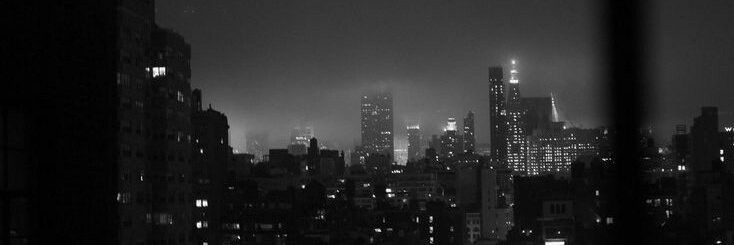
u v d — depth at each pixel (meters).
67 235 20.27
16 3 19.45
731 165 145.75
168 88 89.50
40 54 19.81
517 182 147.62
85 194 20.72
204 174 151.25
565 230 124.69
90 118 20.86
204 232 145.12
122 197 78.62
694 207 122.62
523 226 143.50
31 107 19.72
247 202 173.00
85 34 20.72
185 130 95.12
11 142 19.23
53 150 20.05
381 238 184.12
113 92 21.36
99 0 21.08
